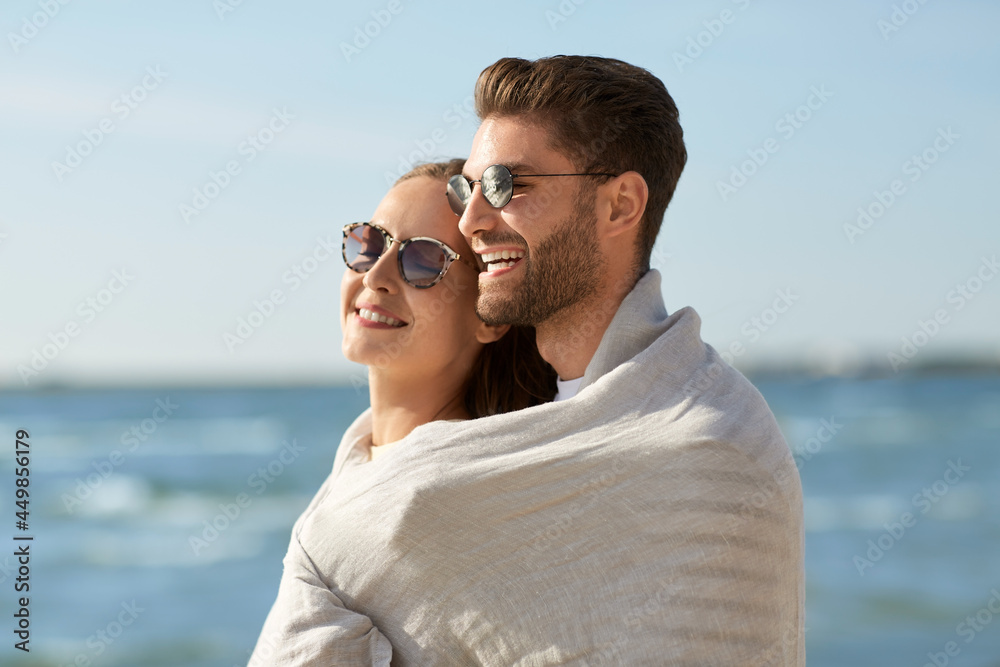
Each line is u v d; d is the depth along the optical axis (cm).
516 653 179
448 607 186
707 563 175
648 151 207
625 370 190
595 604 176
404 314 222
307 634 189
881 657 1033
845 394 5259
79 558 1645
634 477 179
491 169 199
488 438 192
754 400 191
